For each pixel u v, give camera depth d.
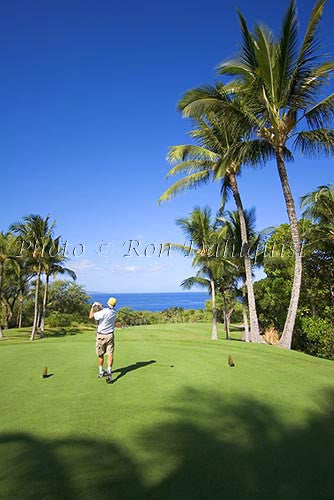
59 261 32.94
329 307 22.77
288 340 14.79
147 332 25.81
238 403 5.98
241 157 14.77
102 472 3.61
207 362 9.22
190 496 3.24
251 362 9.49
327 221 20.45
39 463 3.78
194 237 23.98
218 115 15.44
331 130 14.09
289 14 12.61
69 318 48.09
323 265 23.50
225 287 27.52
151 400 5.93
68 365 8.66
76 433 4.59
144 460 3.90
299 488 3.44
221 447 4.30
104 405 5.66
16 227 30.38
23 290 44.84
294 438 4.69
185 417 5.22
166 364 8.82
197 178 18.75
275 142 14.97
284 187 15.27
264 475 3.67
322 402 6.32
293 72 13.57
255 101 14.32
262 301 29.00
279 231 25.42
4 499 3.12
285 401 6.23
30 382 7.04
